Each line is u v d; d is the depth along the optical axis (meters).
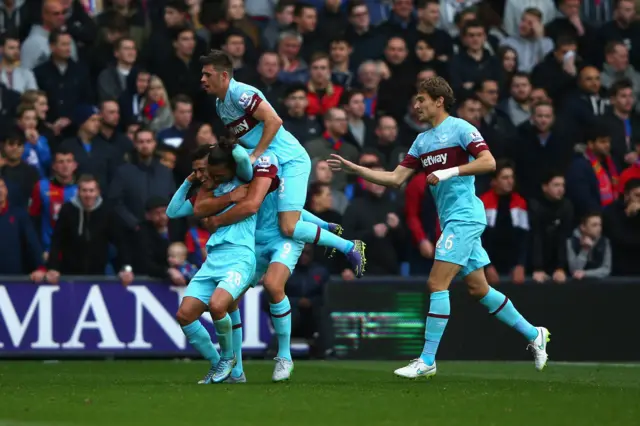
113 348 31.50
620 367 30.53
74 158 33.59
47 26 38.94
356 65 40.50
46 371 27.42
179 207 22.66
